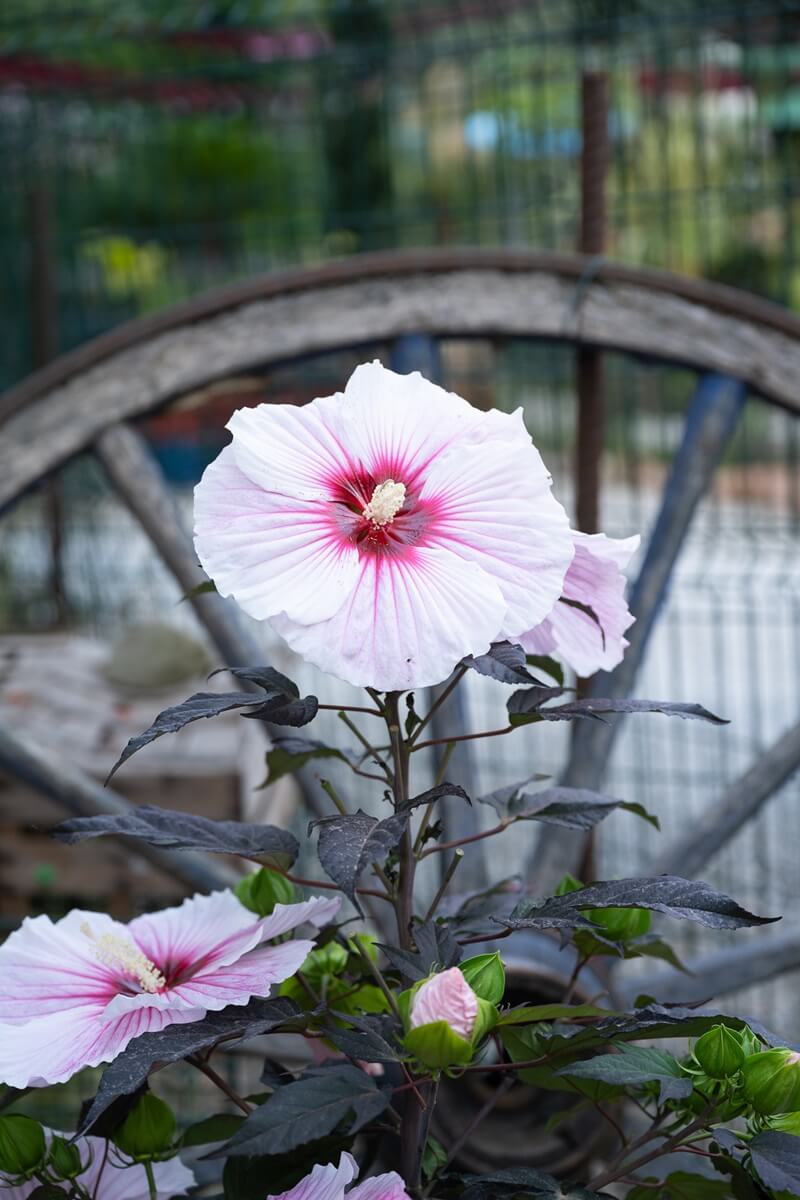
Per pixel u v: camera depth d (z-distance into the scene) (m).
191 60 4.34
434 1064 1.01
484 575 1.01
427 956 1.07
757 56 3.44
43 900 2.68
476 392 4.04
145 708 2.62
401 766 1.10
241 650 2.12
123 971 1.12
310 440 1.06
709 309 2.15
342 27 3.96
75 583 4.58
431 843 2.17
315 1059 1.33
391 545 1.03
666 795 3.97
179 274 5.43
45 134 4.36
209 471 1.04
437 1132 1.53
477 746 4.24
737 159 4.00
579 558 1.10
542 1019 1.08
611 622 1.14
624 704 1.09
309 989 1.20
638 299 2.16
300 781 2.02
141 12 3.61
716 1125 1.11
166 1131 1.14
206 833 1.15
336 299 2.19
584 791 1.21
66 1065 1.05
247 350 2.19
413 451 1.07
